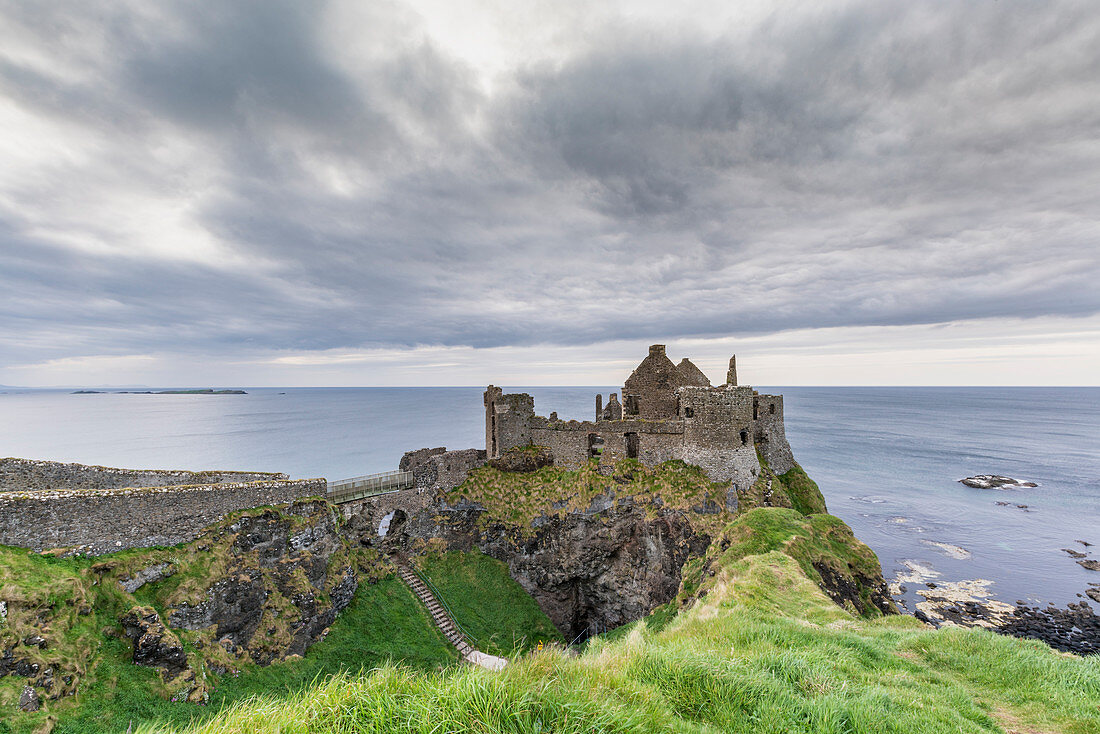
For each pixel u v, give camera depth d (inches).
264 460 4815.5
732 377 2124.8
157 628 936.9
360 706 323.3
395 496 1836.9
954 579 2573.8
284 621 1196.5
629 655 481.4
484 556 1955.0
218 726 327.9
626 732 319.0
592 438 2091.5
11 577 839.7
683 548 1678.2
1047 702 489.1
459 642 1496.1
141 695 852.0
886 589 1205.1
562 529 1910.7
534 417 2225.6
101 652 866.1
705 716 394.6
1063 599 2326.5
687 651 499.8
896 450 6614.2
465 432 7111.2
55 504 950.4
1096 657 582.9
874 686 485.4
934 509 3895.2
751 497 1759.4
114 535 1023.0
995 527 3452.3
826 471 5290.4
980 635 651.5
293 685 1098.1
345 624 1364.4
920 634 689.6
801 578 954.7
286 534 1299.2
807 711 406.3
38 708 730.2
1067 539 3193.9
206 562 1128.2
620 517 1838.1
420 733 299.9
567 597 1926.7
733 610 805.2
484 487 2049.7
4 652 751.1
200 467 4315.9
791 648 597.6
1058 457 6112.2
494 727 300.4
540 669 397.4
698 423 1806.1
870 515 3737.7
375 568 1619.1
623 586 1822.1
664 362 2222.0
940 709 445.1
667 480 1813.5
